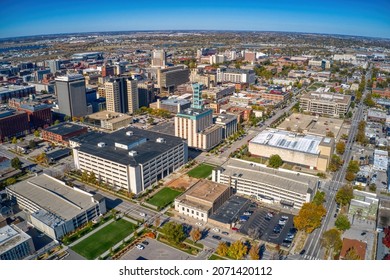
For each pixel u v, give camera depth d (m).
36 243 198.88
